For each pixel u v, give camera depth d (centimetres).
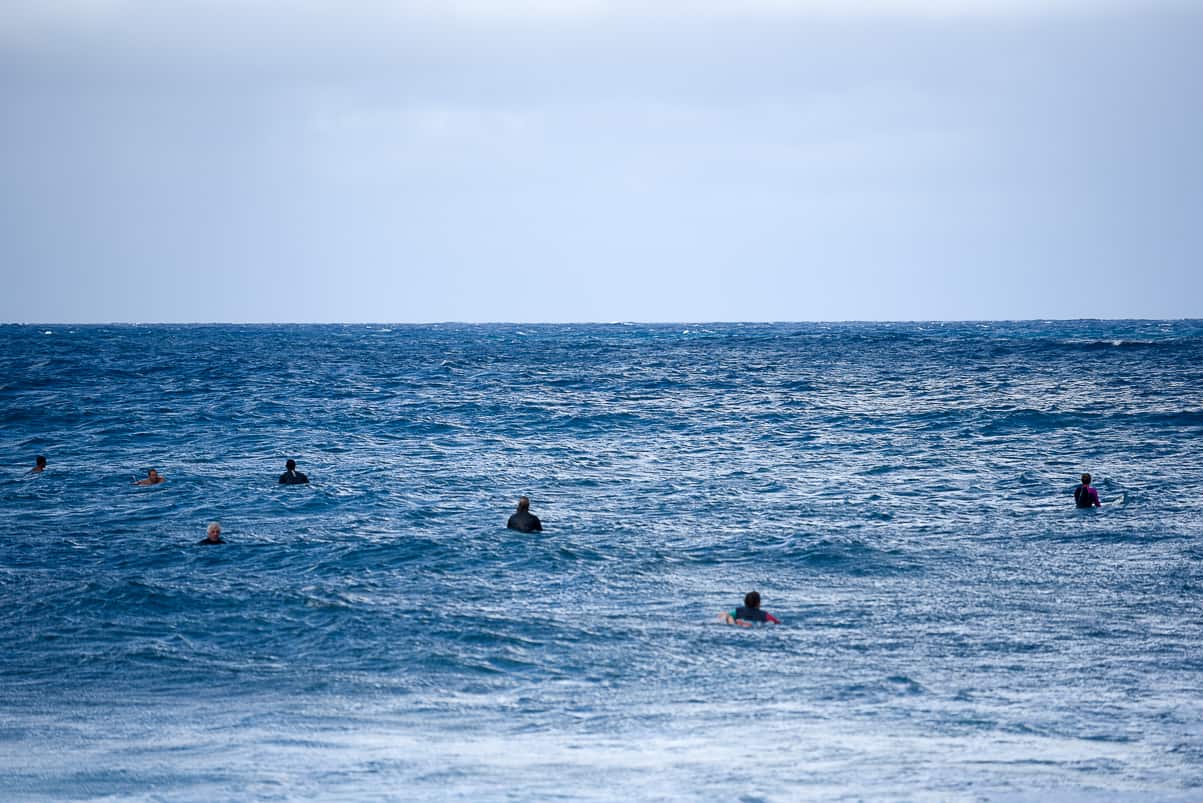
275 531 9669
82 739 4775
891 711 5138
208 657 6072
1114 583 7725
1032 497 11412
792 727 4919
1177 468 13288
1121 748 4609
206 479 12762
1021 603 7206
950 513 10556
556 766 4400
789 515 10512
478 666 5919
